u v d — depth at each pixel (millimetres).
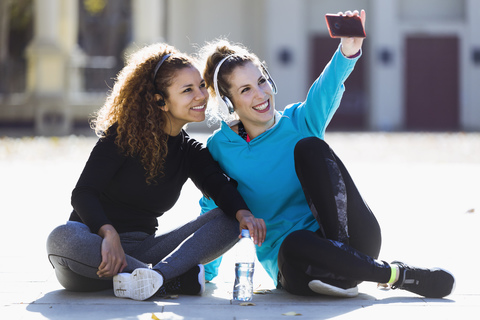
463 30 23109
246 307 3379
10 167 11422
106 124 3727
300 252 3395
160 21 22094
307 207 3791
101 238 3482
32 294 3709
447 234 5746
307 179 3486
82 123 21156
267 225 3766
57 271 3631
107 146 3607
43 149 14344
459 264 4555
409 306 3379
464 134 19547
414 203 7574
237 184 3801
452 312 3268
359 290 3783
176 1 22453
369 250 3561
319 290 3449
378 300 3523
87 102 21094
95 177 3561
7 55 26328
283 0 22422
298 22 22453
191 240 3611
